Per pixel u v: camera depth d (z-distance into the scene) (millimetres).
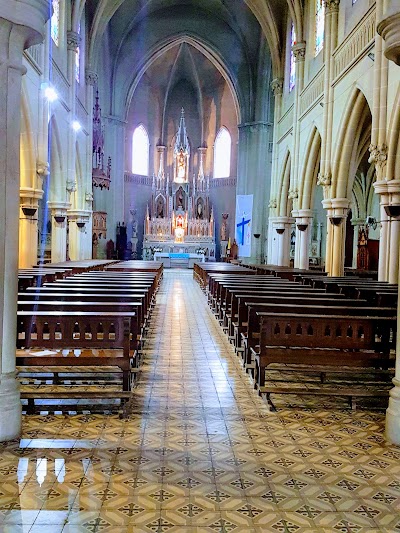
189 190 43344
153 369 9242
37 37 6082
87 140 30578
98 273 16562
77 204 30016
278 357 7324
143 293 10109
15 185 6012
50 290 9852
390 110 14242
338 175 19406
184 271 38625
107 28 35969
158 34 38719
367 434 6305
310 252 35906
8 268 5953
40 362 6879
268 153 39219
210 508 4461
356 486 4930
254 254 39062
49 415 6746
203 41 38938
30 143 18312
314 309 8359
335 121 19594
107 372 7883
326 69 20047
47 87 19500
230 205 43000
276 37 30688
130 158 42812
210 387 8172
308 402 7527
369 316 7992
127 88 39125
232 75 39438
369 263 30953
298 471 5230
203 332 13023
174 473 5121
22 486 4785
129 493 4691
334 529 4172
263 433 6266
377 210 31906
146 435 6117
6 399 5918
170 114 45094
